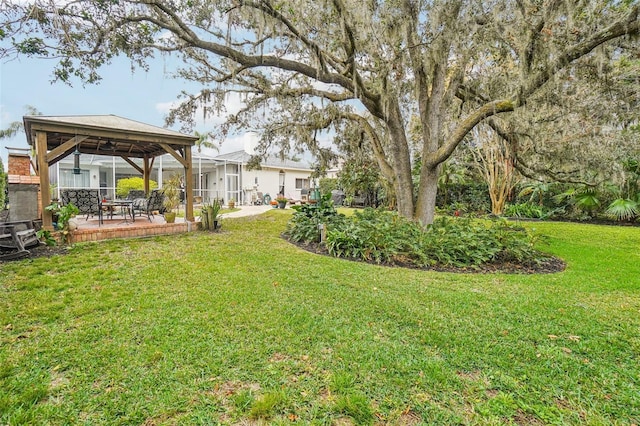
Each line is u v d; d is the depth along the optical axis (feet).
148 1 14.92
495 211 42.11
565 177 29.09
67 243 20.58
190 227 26.99
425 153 24.52
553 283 14.02
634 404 6.12
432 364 7.39
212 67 23.17
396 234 19.69
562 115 24.58
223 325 9.29
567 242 24.27
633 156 30.96
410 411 5.95
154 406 6.03
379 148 26.89
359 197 53.98
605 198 35.55
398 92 21.29
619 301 11.75
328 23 18.30
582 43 16.11
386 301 11.39
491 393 6.45
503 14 17.47
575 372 7.15
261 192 67.36
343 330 9.05
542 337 8.77
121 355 7.68
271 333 8.81
